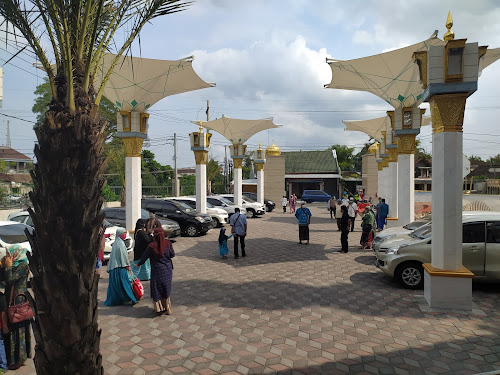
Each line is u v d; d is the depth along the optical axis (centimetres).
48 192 276
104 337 535
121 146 3161
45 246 276
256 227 1900
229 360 463
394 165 1666
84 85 307
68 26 304
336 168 4647
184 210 1592
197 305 672
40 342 289
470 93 617
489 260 719
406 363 448
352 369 436
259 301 690
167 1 349
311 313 623
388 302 674
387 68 1157
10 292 428
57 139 278
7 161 4056
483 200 1568
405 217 1249
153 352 487
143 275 790
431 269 646
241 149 2406
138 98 1215
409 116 1238
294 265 995
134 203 1223
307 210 1355
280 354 477
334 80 1279
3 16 297
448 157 629
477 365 440
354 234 1605
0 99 735
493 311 620
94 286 298
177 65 1198
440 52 620
